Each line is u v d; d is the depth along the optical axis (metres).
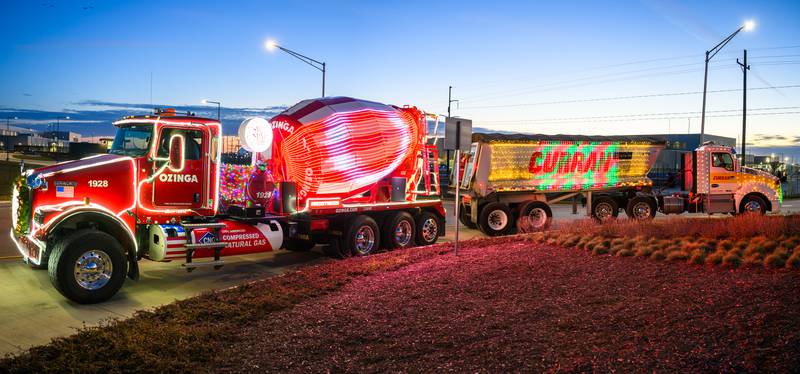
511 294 8.35
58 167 9.74
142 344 6.55
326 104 13.82
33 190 9.62
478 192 19.45
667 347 5.71
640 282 8.54
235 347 6.55
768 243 10.86
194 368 5.92
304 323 7.40
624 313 6.99
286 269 12.54
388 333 6.86
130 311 8.90
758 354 5.34
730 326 6.11
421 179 15.83
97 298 9.30
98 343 6.70
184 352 6.34
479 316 7.33
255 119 12.41
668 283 8.33
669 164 50.75
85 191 9.85
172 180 10.69
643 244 11.45
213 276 11.65
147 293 10.10
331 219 13.91
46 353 6.32
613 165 21.52
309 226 13.34
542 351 5.92
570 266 10.05
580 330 6.51
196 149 10.97
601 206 21.72
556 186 20.62
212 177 11.08
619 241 11.95
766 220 13.67
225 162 13.04
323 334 6.92
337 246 13.95
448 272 10.09
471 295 8.43
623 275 9.10
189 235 10.62
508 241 14.26
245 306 8.23
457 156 12.40
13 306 9.10
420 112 15.61
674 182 24.03
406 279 9.77
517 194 20.16
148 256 10.84
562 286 8.64
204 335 6.88
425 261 11.75
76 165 9.87
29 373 5.79
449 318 7.32
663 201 22.86
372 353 6.21
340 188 13.89
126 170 10.23
